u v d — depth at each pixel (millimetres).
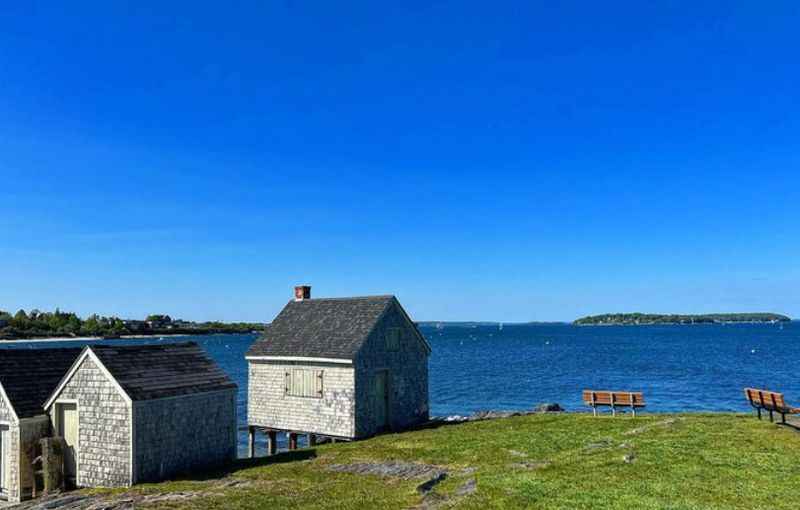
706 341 151500
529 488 15039
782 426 21500
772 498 13406
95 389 20547
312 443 30734
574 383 64250
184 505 15367
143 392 20266
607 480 15492
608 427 24344
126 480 19688
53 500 17766
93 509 15625
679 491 14195
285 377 31328
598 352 115438
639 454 18328
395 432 29562
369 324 30344
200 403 22250
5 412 20906
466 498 14500
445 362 96562
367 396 29375
